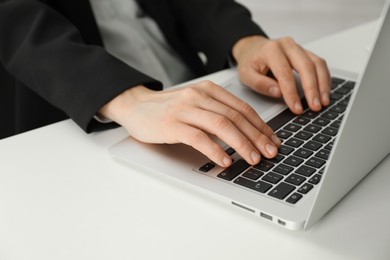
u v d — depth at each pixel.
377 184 0.58
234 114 0.63
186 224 0.52
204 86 0.68
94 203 0.55
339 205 0.54
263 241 0.49
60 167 0.63
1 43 0.84
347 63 0.94
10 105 1.05
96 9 1.15
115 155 0.63
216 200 0.56
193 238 0.50
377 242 0.49
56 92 0.74
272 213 0.50
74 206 0.55
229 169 0.59
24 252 0.48
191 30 1.11
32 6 0.87
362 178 0.58
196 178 0.57
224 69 1.01
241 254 0.48
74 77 0.74
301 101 0.77
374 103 0.46
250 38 0.99
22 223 0.53
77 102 0.71
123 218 0.53
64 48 0.78
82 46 0.79
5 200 0.56
